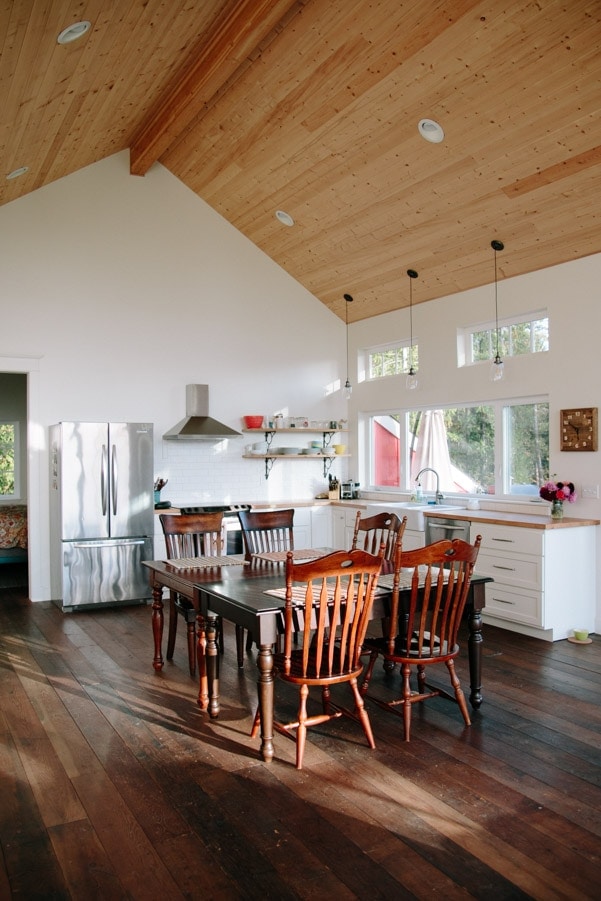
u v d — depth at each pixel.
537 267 5.61
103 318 6.69
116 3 3.66
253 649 4.79
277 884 2.19
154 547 6.54
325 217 6.36
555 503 5.19
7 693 3.93
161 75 5.15
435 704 3.73
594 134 4.25
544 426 5.78
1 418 9.12
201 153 6.45
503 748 3.17
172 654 4.59
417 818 2.57
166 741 3.27
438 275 6.36
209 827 2.52
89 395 6.62
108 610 6.07
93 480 6.08
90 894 2.15
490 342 6.22
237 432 6.88
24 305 6.35
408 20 4.07
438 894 2.13
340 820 2.56
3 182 5.68
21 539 7.55
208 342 7.22
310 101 5.09
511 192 5.00
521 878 2.21
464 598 3.44
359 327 7.78
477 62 4.13
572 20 3.64
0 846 2.41
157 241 6.96
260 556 4.37
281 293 7.62
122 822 2.56
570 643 4.91
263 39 4.73
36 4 3.17
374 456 7.84
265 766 3.00
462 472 6.62
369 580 3.13
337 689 3.98
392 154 5.20
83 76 4.45
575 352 5.35
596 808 2.63
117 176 6.77
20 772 2.96
